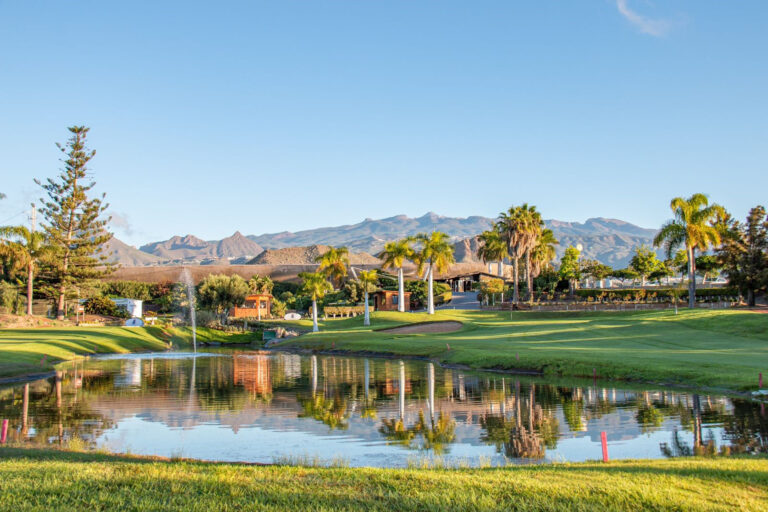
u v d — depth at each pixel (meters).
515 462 15.74
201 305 96.62
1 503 8.97
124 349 61.69
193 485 10.14
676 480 10.60
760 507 9.09
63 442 18.48
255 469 11.58
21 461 12.36
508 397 26.98
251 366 44.28
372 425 21.25
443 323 73.06
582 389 28.69
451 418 22.41
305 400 27.09
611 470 11.66
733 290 83.94
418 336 62.00
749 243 73.94
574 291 106.44
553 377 33.56
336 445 18.17
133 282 132.12
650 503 9.20
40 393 29.81
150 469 11.34
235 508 8.95
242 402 26.66
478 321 75.44
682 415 21.69
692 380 28.44
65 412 24.27
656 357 35.09
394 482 10.45
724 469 11.70
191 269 146.25
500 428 20.44
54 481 10.22
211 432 20.22
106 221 90.69
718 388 26.84
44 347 50.78
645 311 73.12
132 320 85.62
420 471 11.66
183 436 19.59
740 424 19.94
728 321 52.06
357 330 72.62
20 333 63.81
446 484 10.33
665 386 28.56
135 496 9.45
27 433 20.05
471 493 9.75
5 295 85.62
